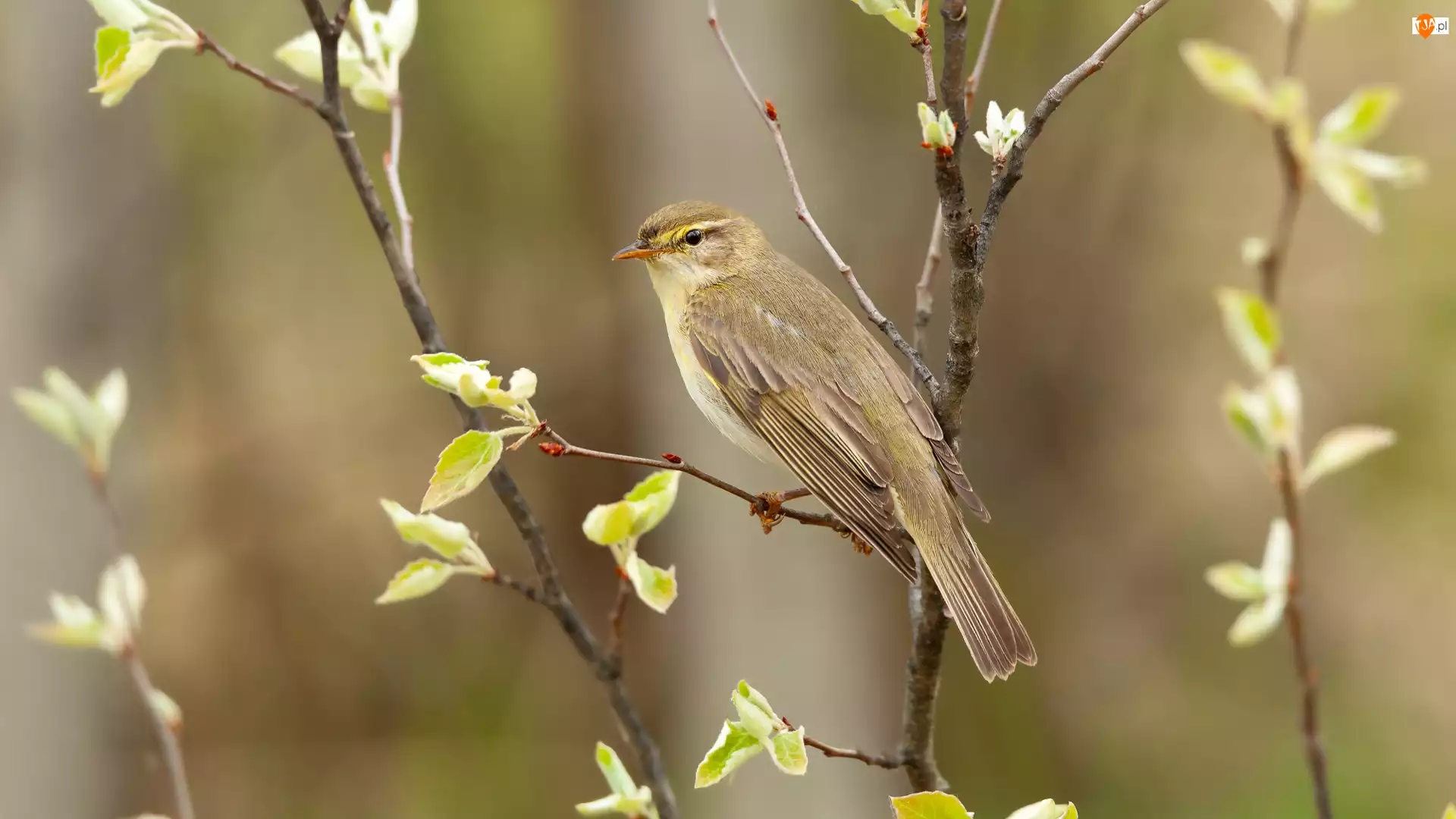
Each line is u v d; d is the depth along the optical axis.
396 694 13.87
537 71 13.80
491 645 14.04
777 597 11.89
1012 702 14.02
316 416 14.67
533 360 14.09
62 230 10.45
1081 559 14.55
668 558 12.13
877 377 7.21
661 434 12.38
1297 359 14.93
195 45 5.36
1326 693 13.68
